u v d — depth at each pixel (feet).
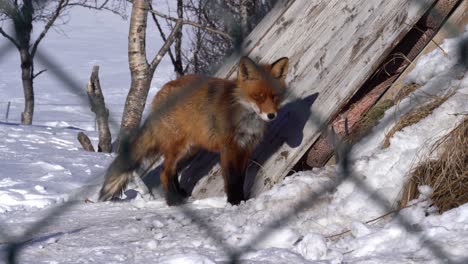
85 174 37.83
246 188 27.81
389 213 19.53
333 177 22.34
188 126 27.81
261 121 27.30
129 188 30.58
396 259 16.05
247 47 29.27
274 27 29.45
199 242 19.44
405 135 22.20
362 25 27.96
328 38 28.50
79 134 51.13
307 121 27.37
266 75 26.40
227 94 27.09
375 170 21.68
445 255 15.92
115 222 22.97
